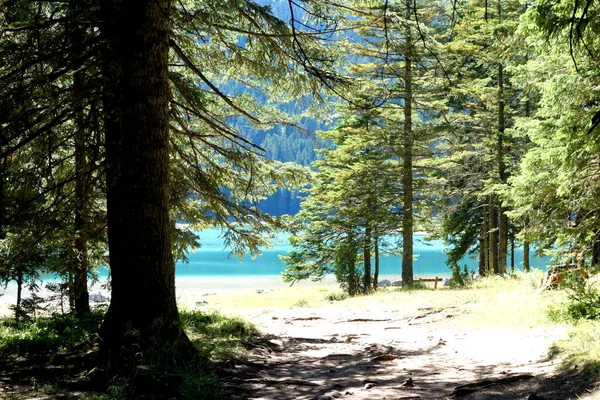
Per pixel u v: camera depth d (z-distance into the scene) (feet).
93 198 32.24
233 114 41.81
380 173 90.02
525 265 87.86
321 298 100.32
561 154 38.32
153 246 24.82
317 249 101.60
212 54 37.14
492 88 82.43
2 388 20.92
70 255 37.19
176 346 23.66
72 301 41.32
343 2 32.58
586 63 37.47
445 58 75.00
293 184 40.57
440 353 30.81
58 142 30.66
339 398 20.07
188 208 40.29
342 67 35.65
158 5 24.95
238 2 33.37
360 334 41.81
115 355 23.41
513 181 46.32
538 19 31.27
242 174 40.91
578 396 17.83
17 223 30.01
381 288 97.91
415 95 83.56
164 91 25.41
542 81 44.83
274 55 35.53
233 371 24.25
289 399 20.12
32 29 24.90
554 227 44.42
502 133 85.20
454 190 98.89
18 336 29.99
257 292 151.23
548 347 26.21
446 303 53.26
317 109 37.81
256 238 41.60
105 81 23.97
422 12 62.69
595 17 29.84
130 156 24.75
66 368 23.39
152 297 24.68
